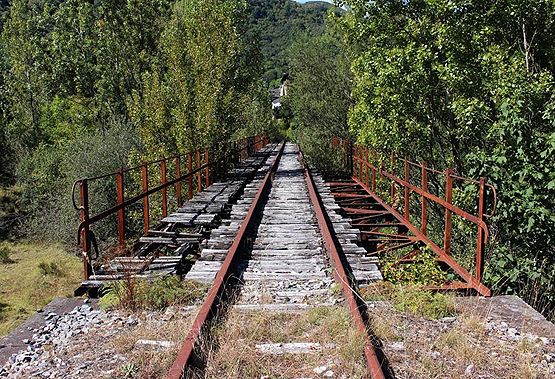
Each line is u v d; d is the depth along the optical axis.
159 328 5.01
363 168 19.47
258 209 12.54
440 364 4.21
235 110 21.70
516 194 7.81
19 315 13.93
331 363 4.19
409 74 12.02
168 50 22.33
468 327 5.02
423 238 9.56
